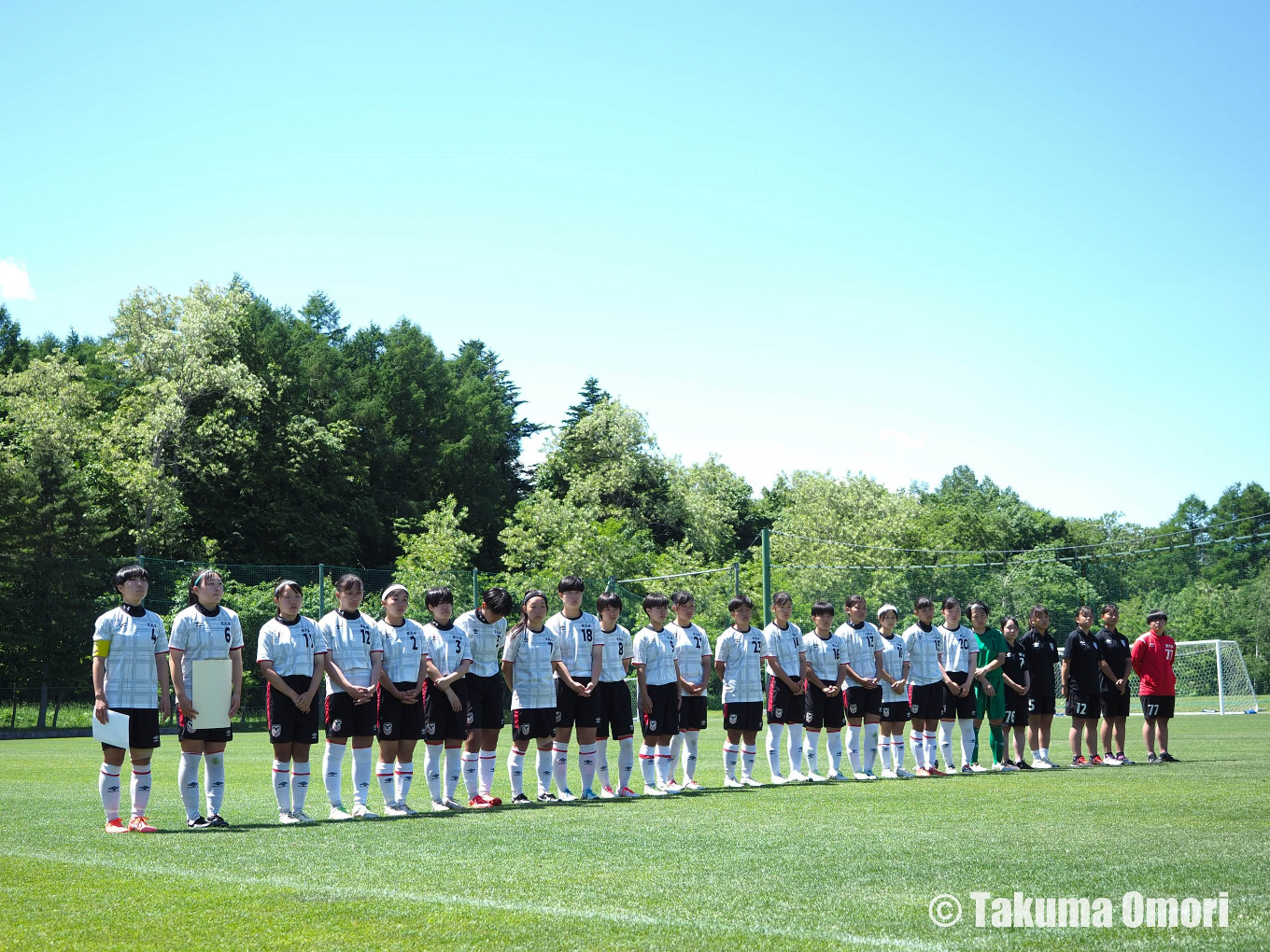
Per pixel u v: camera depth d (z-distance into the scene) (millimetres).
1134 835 7570
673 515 64188
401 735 10016
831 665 13391
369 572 29844
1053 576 32406
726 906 5281
